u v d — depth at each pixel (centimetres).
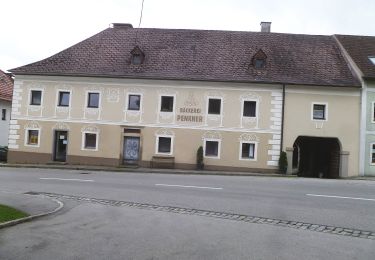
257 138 3041
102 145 3183
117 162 3159
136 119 3153
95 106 3209
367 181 2416
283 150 3019
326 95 3023
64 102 3247
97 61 3284
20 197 1436
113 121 3175
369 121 3011
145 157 3138
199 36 3456
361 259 732
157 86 3139
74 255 746
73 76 3212
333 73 3092
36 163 3225
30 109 3256
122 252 764
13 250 777
